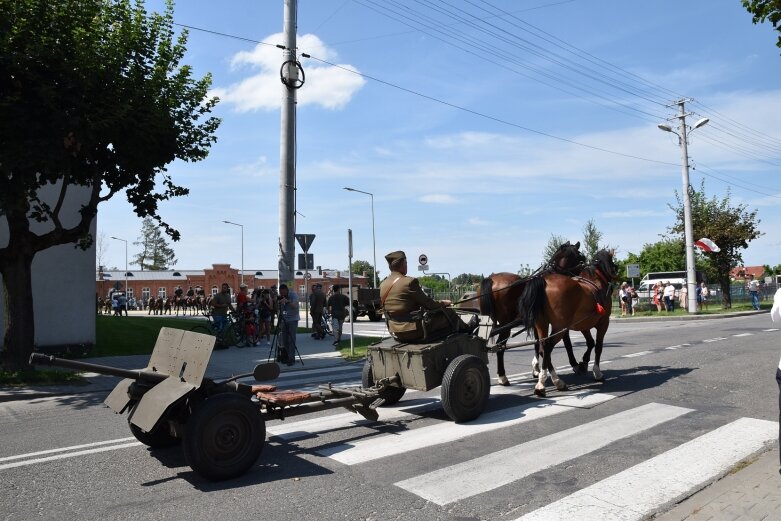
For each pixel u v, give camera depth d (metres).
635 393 8.29
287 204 14.56
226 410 4.96
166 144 11.72
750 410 7.22
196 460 4.81
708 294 35.16
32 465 5.55
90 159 11.37
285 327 13.41
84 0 10.81
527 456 5.55
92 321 15.09
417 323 6.95
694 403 7.63
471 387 6.83
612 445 5.87
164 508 4.42
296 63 14.72
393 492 4.68
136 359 13.77
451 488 4.75
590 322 8.63
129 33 11.50
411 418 7.16
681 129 29.59
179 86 12.09
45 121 9.82
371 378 7.57
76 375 11.18
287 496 4.62
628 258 51.72
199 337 5.20
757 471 4.82
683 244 35.16
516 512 4.25
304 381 10.87
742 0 6.38
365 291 29.77
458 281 33.72
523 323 8.33
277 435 6.43
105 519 4.24
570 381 9.44
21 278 11.12
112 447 6.15
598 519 4.10
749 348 12.69
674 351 12.70
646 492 4.59
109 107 10.77
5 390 9.74
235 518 4.21
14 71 9.65
